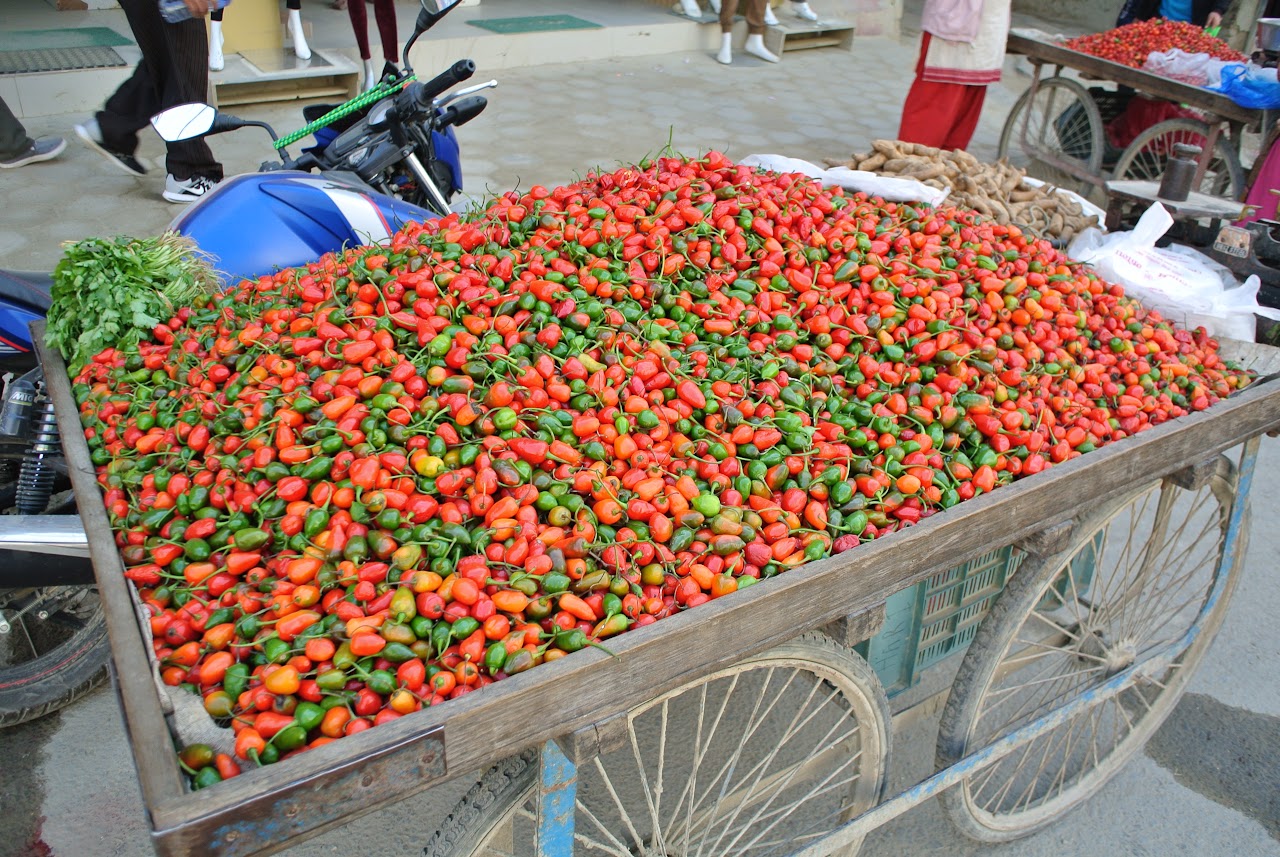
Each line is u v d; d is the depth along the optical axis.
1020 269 2.88
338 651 1.58
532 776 1.71
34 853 2.46
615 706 1.60
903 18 11.89
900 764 2.97
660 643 1.59
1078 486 2.20
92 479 2.06
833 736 2.97
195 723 1.47
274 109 7.07
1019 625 2.39
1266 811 2.89
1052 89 7.05
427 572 1.69
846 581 1.83
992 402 2.40
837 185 3.70
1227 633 3.56
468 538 1.77
